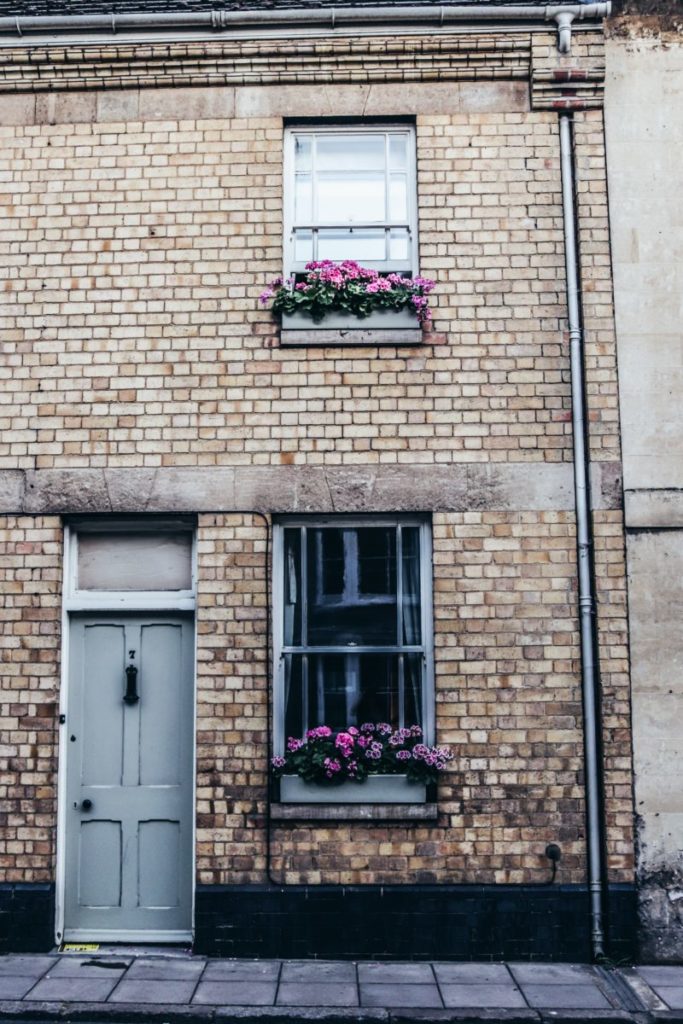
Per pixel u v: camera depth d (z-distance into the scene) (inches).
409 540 284.8
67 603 282.7
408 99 294.7
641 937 263.3
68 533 286.0
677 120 292.4
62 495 280.7
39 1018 225.5
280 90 295.3
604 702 270.5
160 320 287.3
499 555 276.4
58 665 277.1
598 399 281.0
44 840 269.4
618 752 269.0
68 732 281.6
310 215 297.0
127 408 284.0
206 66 295.0
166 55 294.0
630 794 267.7
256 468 280.2
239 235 290.4
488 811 268.2
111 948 271.4
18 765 272.4
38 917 266.4
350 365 284.0
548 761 269.6
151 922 275.3
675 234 287.7
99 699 282.8
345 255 295.7
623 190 289.3
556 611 274.4
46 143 295.4
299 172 299.0
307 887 266.1
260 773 270.2
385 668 279.6
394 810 266.7
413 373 283.3
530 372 283.0
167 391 284.4
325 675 279.6
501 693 272.1
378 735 274.1
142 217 291.9
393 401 282.4
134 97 296.0
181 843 277.6
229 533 278.8
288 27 293.4
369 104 295.1
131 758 280.7
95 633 285.3
